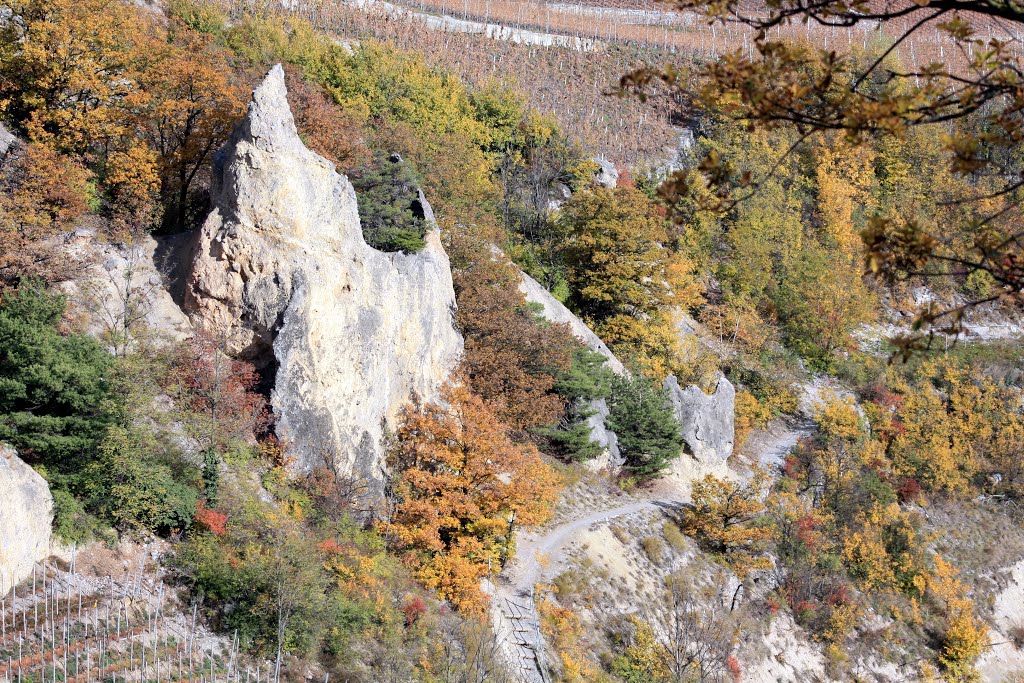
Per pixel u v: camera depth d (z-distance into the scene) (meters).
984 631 62.47
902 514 70.00
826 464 71.62
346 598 37.00
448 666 35.31
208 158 53.31
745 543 59.09
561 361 58.44
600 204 77.94
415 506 43.88
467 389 51.66
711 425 70.06
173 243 46.31
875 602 63.31
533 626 43.88
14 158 43.12
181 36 58.59
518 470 46.91
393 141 69.25
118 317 41.53
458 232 64.94
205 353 41.78
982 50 9.40
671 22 143.25
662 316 79.12
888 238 9.52
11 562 30.80
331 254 46.16
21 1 47.31
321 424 43.72
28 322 36.44
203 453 38.56
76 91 49.59
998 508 80.62
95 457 35.69
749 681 50.06
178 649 31.64
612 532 54.81
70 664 28.78
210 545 35.75
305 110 58.31
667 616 50.75
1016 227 71.44
